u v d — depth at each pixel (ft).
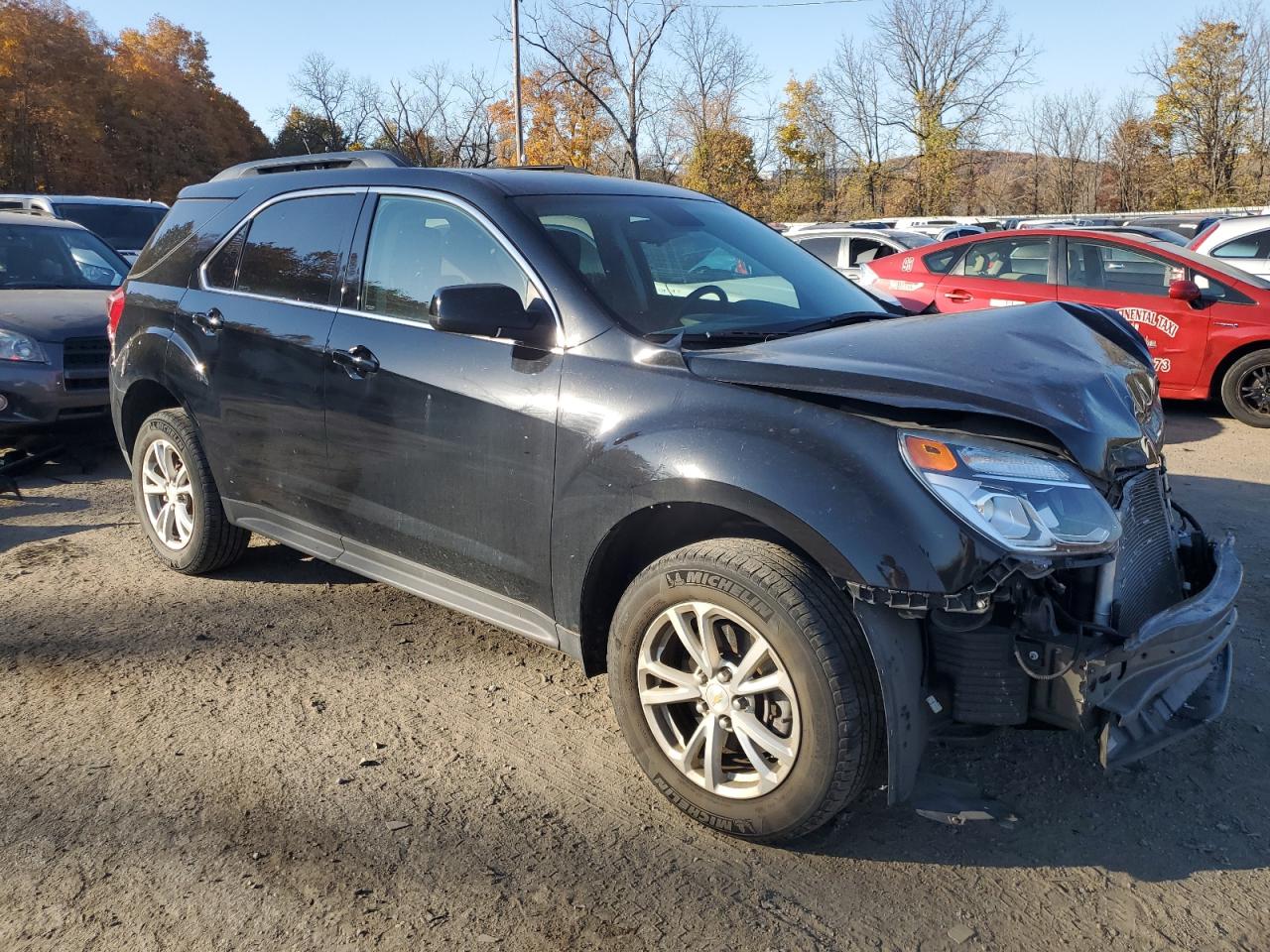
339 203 12.84
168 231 15.62
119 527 18.19
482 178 11.66
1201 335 27.37
